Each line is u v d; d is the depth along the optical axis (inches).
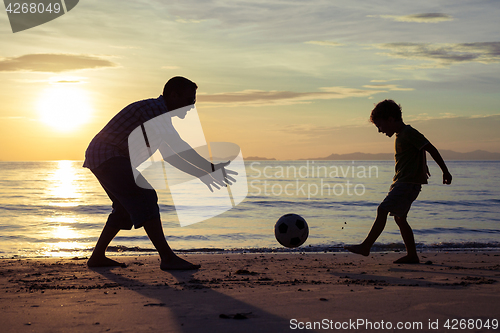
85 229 472.4
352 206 768.9
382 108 174.7
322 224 494.3
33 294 111.0
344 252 280.5
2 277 144.8
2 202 843.4
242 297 102.9
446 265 179.2
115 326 76.9
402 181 170.4
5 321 81.6
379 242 345.1
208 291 112.8
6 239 387.2
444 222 522.0
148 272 155.9
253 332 72.2
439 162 167.6
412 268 168.9
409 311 86.4
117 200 170.6
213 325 76.8
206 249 292.0
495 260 203.9
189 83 149.5
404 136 170.6
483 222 523.8
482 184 1469.0
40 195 1057.5
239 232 426.3
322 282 129.9
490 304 92.4
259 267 173.9
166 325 77.2
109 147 147.9
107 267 171.8
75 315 85.9
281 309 89.2
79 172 3100.4
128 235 379.6
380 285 122.7
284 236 180.7
